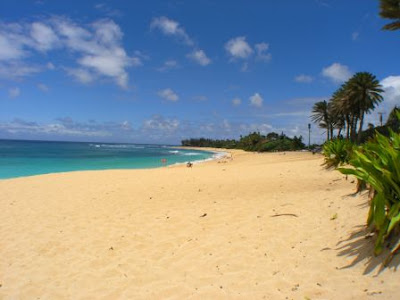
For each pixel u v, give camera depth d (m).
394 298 2.61
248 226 5.53
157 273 4.09
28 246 5.43
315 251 3.96
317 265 3.57
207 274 3.87
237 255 4.30
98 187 11.44
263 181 10.84
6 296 3.77
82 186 11.85
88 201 8.93
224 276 3.74
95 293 3.71
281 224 5.35
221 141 157.62
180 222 6.29
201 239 5.19
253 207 6.86
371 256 3.42
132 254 4.84
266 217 5.92
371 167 3.82
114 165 32.03
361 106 38.94
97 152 67.25
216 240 5.04
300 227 5.03
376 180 3.79
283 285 3.29
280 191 8.54
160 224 6.27
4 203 9.05
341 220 4.89
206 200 8.11
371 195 5.02
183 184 11.20
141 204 8.16
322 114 59.41
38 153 54.75
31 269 4.51
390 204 3.76
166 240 5.34
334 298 2.85
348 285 3.01
